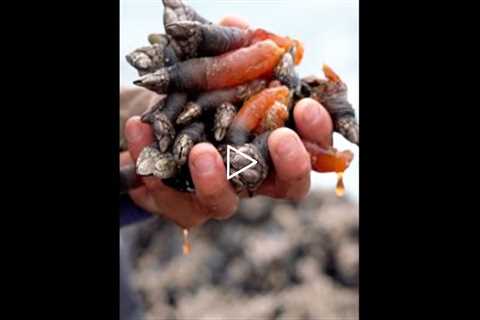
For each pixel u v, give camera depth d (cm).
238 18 43
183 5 40
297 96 40
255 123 39
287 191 40
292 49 41
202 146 38
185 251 45
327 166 40
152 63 38
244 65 39
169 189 44
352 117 40
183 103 39
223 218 39
